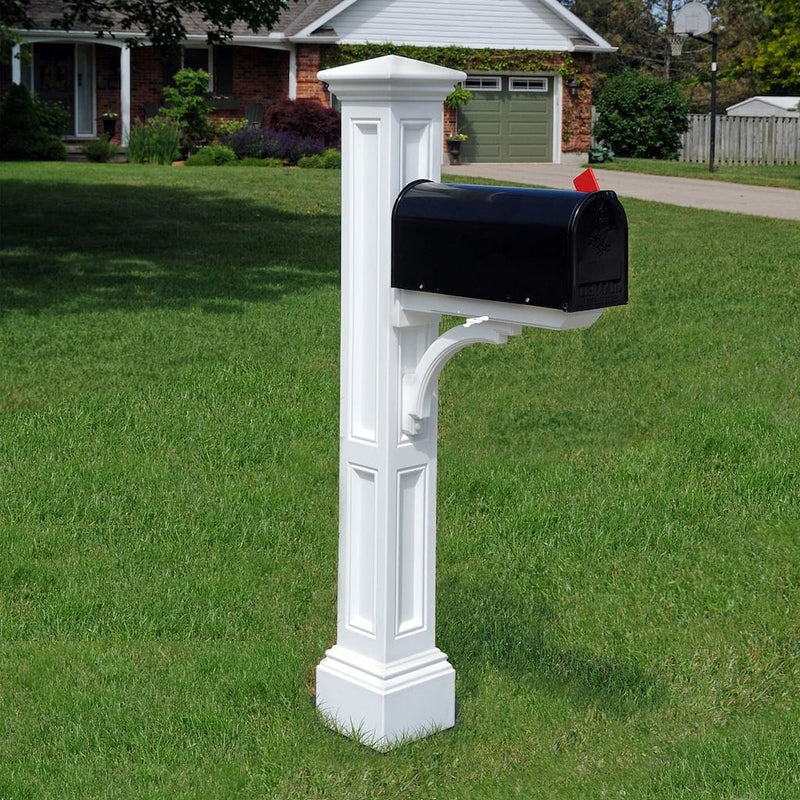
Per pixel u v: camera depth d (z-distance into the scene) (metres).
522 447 6.78
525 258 3.21
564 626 4.61
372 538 3.72
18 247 13.80
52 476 6.09
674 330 9.67
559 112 29.64
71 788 3.49
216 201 18.77
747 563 5.25
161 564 5.12
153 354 8.70
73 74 28.98
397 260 3.52
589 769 3.66
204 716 3.85
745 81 47.97
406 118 3.53
